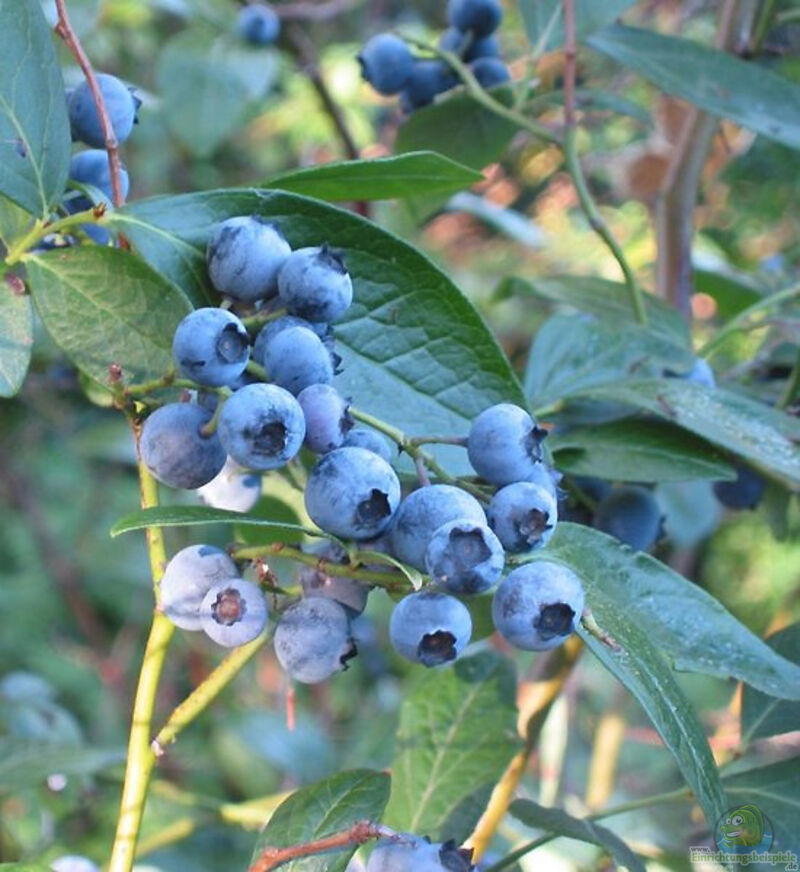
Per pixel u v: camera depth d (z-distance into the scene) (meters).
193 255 0.32
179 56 0.75
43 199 0.32
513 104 0.50
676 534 0.57
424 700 0.42
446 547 0.27
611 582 0.32
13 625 1.19
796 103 0.46
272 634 0.32
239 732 0.68
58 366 0.56
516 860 0.37
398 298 0.33
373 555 0.28
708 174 0.67
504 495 0.29
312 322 0.31
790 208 1.00
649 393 0.39
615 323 0.45
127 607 1.23
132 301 0.31
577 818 0.37
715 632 0.32
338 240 0.33
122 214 0.32
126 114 0.36
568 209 1.15
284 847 0.31
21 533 1.20
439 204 0.54
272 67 0.75
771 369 0.50
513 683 0.42
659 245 0.53
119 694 1.00
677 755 0.28
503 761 0.41
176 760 0.82
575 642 0.44
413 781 0.41
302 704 0.98
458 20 0.50
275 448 0.28
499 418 0.30
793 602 0.64
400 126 0.51
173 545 0.72
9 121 0.32
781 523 0.45
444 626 0.28
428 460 0.31
